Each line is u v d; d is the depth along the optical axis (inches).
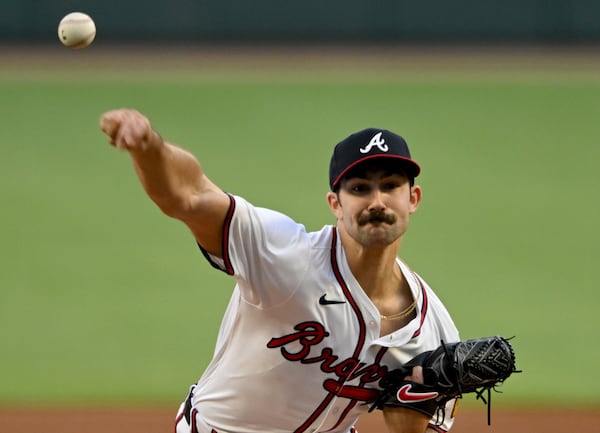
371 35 4448.8
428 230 2186.3
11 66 3850.9
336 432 714.8
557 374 1462.8
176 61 4028.1
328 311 632.4
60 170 2598.4
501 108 3309.5
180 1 4372.5
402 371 669.9
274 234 613.3
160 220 2223.2
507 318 1684.3
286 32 4431.6
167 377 1439.5
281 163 2706.7
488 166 2699.3
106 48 4252.0
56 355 1521.9
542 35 4426.7
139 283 1841.8
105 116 514.3
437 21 4434.1
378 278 648.4
